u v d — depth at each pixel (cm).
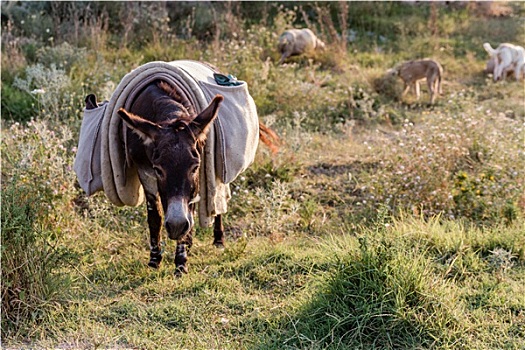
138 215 634
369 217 643
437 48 1349
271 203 627
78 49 1077
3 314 429
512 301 462
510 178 679
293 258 536
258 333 433
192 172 435
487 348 407
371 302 429
